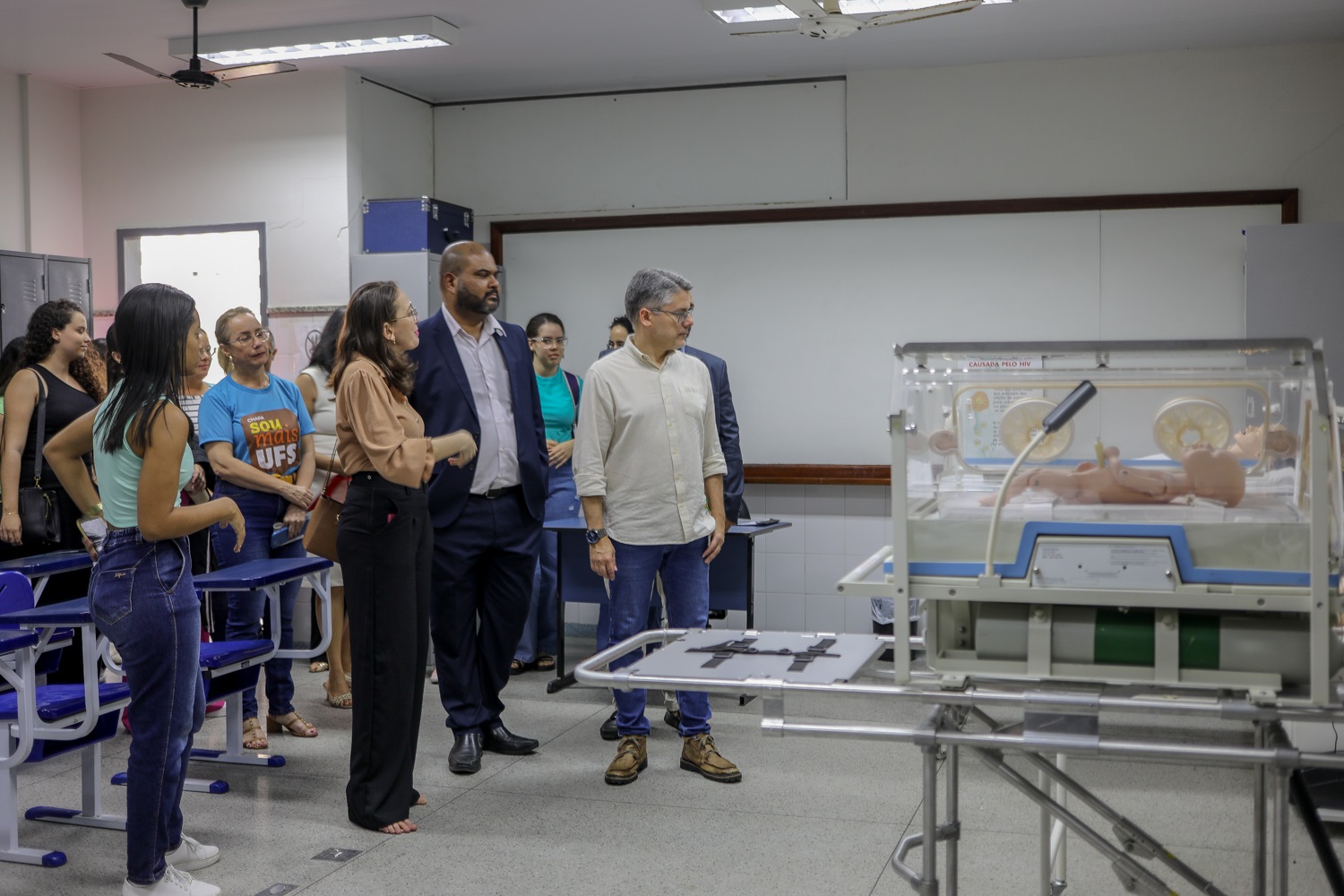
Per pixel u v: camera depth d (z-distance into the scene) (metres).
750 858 3.20
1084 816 3.48
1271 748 1.85
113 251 6.57
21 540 4.21
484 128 6.66
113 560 2.74
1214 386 2.03
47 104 6.39
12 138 6.23
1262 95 5.61
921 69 6.00
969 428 2.14
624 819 3.50
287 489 4.21
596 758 4.12
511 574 3.94
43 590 4.21
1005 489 1.95
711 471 3.88
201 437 4.24
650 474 3.71
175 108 6.41
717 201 6.32
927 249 6.04
